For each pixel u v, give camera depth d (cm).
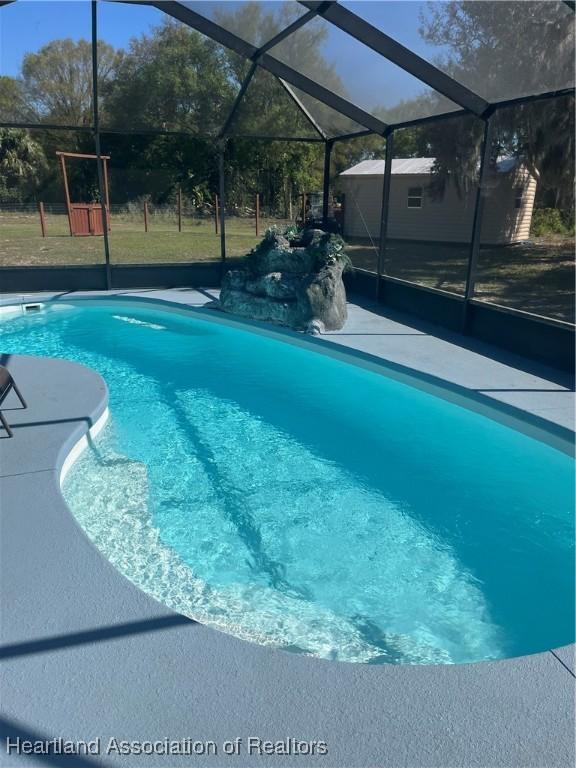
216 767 181
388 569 354
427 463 489
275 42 796
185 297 1021
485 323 735
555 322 622
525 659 227
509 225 1652
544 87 607
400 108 834
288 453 502
